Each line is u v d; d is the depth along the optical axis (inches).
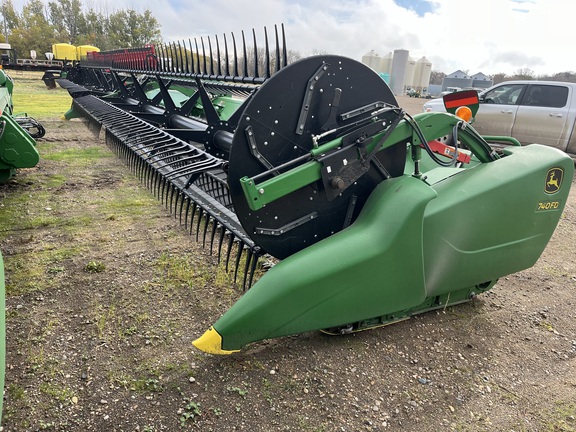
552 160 111.1
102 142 331.6
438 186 104.3
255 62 135.3
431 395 90.7
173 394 86.5
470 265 106.3
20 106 540.1
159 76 219.0
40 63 937.5
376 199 100.1
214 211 122.8
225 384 89.8
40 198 199.5
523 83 334.3
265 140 91.8
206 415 82.0
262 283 88.7
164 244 154.0
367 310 95.7
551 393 93.6
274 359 98.0
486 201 102.9
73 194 207.0
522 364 102.4
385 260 93.0
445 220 98.6
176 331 106.0
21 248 147.6
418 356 102.5
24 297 117.6
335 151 94.8
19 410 80.7
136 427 78.5
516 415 86.9
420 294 100.6
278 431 79.5
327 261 89.3
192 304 117.5
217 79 156.1
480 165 109.7
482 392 92.6
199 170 115.3
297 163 95.8
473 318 120.0
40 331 103.5
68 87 431.2
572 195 264.1
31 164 193.2
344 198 103.4
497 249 109.0
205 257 144.2
